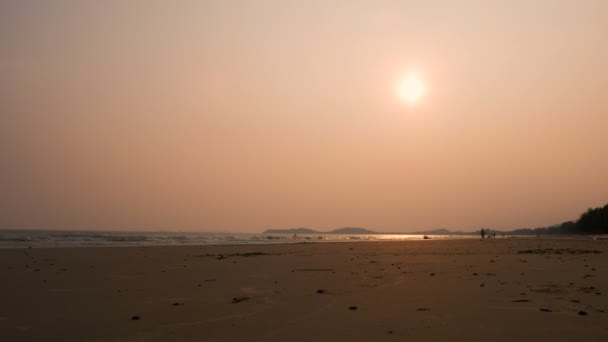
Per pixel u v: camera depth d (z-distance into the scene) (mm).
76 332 6809
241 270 16094
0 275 13867
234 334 6598
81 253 24250
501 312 7836
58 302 9359
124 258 21406
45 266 16891
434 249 31891
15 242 41344
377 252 28094
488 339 6066
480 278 12938
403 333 6465
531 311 7891
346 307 8578
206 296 10133
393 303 8922
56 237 57844
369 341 6082
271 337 6383
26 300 9602
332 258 22469
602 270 15023
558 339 6031
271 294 10367
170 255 24281
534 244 41719
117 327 7105
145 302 9352
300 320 7488
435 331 6543
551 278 12734
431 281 12422
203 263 19125
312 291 10789
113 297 10000
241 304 9078
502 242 48906
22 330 6941
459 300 9133
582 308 8148
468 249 31516
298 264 18719
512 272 14523
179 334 6637
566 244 41125
